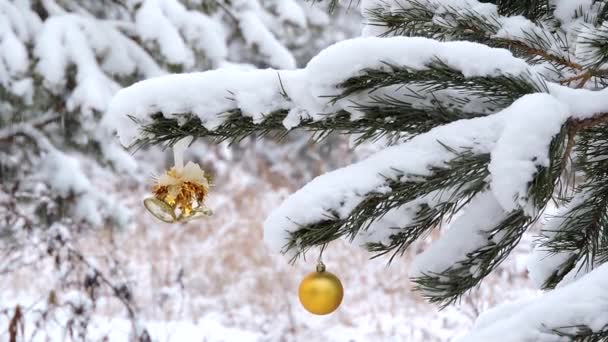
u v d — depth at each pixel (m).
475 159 1.85
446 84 1.94
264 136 2.01
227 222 7.30
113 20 5.26
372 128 1.98
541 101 1.84
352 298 5.69
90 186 5.29
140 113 1.97
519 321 1.76
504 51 1.93
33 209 5.15
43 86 4.84
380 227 1.96
